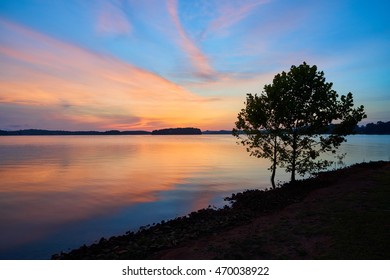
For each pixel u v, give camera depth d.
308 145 22.83
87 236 17.38
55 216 22.02
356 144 143.50
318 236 11.06
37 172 50.00
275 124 23.39
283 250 10.23
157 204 25.45
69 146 163.12
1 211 23.70
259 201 20.61
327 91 21.28
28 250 15.17
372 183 20.16
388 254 8.85
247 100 24.58
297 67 21.84
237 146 162.00
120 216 21.78
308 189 21.83
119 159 77.38
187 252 11.38
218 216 18.14
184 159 76.88
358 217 12.59
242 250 10.62
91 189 33.44
